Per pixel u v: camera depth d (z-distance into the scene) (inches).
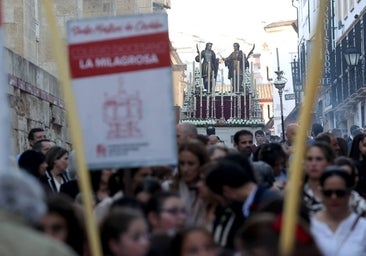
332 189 315.6
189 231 239.9
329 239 316.2
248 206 304.8
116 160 295.3
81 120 297.7
